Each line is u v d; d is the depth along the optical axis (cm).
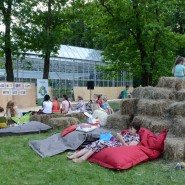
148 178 550
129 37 2117
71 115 1272
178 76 1019
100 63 3803
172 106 789
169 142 658
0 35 1998
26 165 636
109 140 711
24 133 1009
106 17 2130
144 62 2012
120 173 579
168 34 2025
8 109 1254
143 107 870
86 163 641
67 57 3456
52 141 800
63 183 524
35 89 2233
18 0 1952
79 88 3441
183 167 603
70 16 2125
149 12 1980
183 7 2198
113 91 3897
